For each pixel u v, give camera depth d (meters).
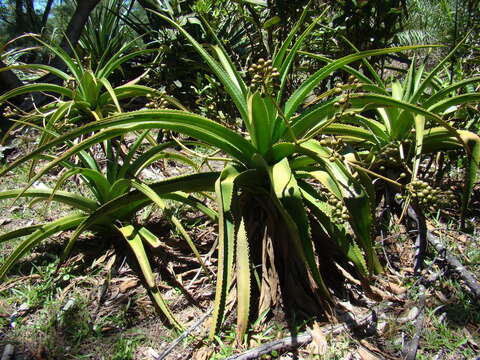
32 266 2.47
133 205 2.41
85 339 1.98
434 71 2.53
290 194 2.04
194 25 4.07
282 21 3.59
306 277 2.09
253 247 2.25
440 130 2.54
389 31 3.63
